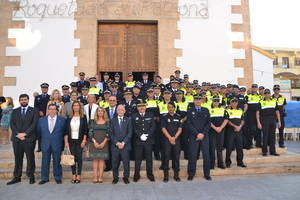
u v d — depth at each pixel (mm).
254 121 8273
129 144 6453
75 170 6332
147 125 6547
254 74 11297
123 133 6441
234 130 7305
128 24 9969
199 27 9734
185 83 8711
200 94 7469
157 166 7316
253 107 8281
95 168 6379
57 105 7113
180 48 9648
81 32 9430
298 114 13000
